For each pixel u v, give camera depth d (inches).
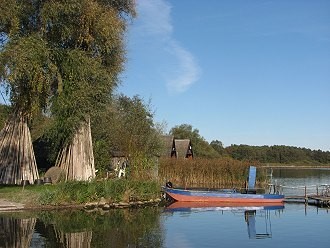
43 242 756.6
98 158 1737.2
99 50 1529.3
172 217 1177.4
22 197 1168.8
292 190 2130.9
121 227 953.5
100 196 1305.4
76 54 1398.9
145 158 1727.4
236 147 5575.8
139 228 954.7
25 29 1385.3
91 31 1459.2
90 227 928.9
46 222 958.4
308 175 3708.2
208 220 1139.9
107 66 1619.1
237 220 1155.3
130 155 1727.4
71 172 1483.8
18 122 1393.9
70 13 1358.3
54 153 1654.8
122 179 1489.9
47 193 1178.6
